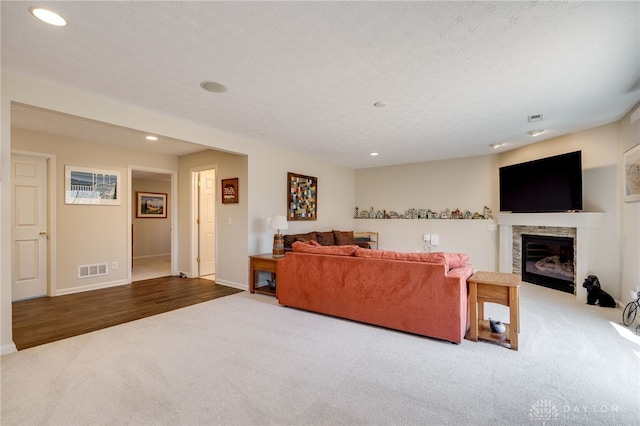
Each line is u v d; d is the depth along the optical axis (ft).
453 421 5.46
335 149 16.83
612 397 6.15
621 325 10.09
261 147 15.52
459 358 7.84
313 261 11.23
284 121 11.84
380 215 22.25
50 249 13.74
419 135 13.85
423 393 6.32
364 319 10.10
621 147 11.61
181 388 6.48
